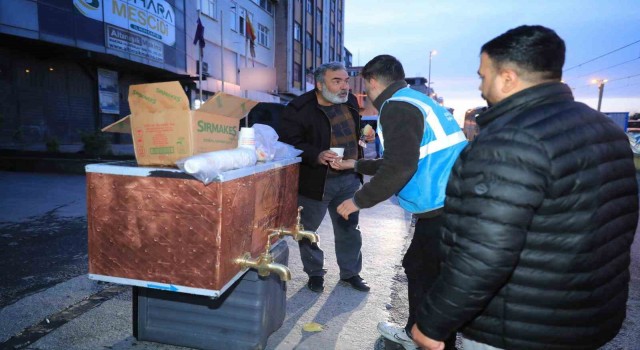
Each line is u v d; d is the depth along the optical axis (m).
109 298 2.84
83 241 4.29
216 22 23.39
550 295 1.11
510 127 1.10
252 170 1.82
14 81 13.27
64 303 2.74
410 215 6.01
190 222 1.61
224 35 24.33
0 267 3.48
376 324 2.66
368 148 21.00
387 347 2.30
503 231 1.04
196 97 21.78
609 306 1.20
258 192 1.93
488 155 1.09
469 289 1.08
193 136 1.67
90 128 16.28
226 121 1.98
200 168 1.47
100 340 2.30
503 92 1.24
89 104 16.25
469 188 1.11
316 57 39.41
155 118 1.70
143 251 1.68
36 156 9.95
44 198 6.48
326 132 3.09
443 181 1.86
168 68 18.59
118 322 2.50
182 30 19.86
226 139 1.99
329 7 42.78
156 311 2.25
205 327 2.20
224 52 24.61
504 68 1.20
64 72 15.09
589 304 1.14
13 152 9.91
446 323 1.15
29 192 6.94
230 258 1.70
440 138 1.86
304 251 3.10
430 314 1.17
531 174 1.03
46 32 12.91
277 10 31.31
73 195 6.80
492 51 1.23
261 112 7.36
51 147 10.35
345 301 2.99
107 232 1.71
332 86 2.95
